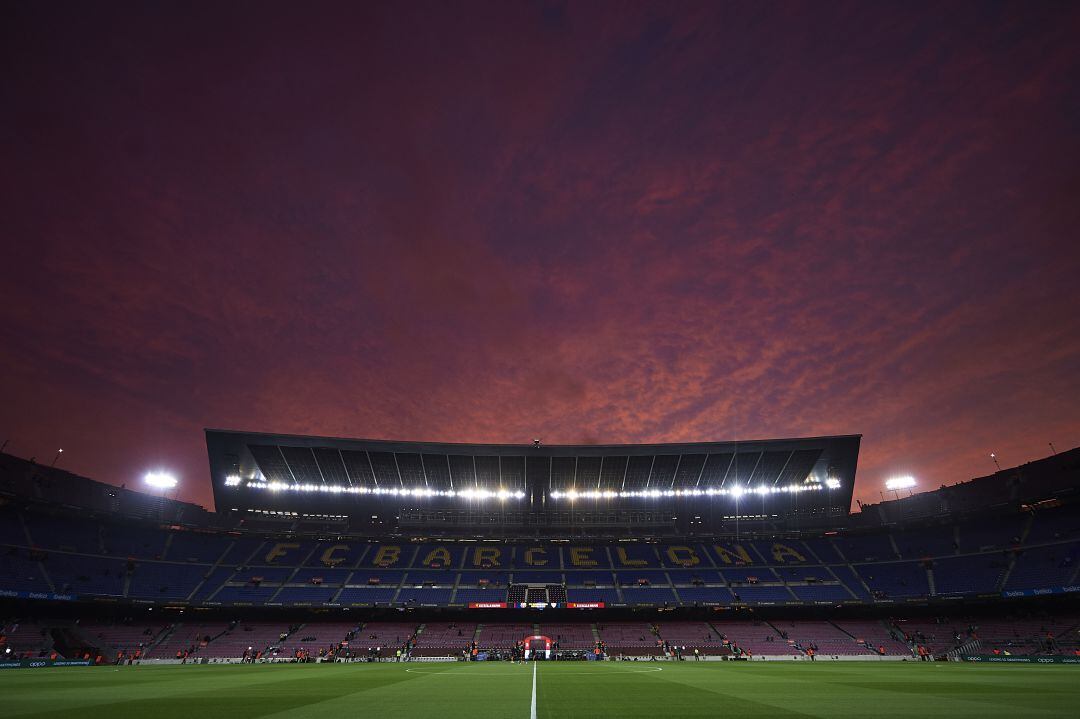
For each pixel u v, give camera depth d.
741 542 89.19
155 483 84.44
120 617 69.06
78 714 17.42
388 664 51.94
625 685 25.69
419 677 32.31
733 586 78.50
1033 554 68.38
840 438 87.50
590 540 90.12
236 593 73.00
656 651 66.44
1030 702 19.20
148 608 70.88
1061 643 58.00
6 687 27.45
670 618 77.50
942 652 63.03
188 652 62.19
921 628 70.06
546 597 76.19
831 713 16.33
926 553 77.88
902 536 82.88
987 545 74.12
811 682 27.80
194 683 29.30
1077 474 68.69
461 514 91.56
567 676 32.25
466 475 91.50
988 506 76.06
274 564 79.88
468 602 74.44
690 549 87.94
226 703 19.81
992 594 65.50
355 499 90.56
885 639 68.25
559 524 91.44
